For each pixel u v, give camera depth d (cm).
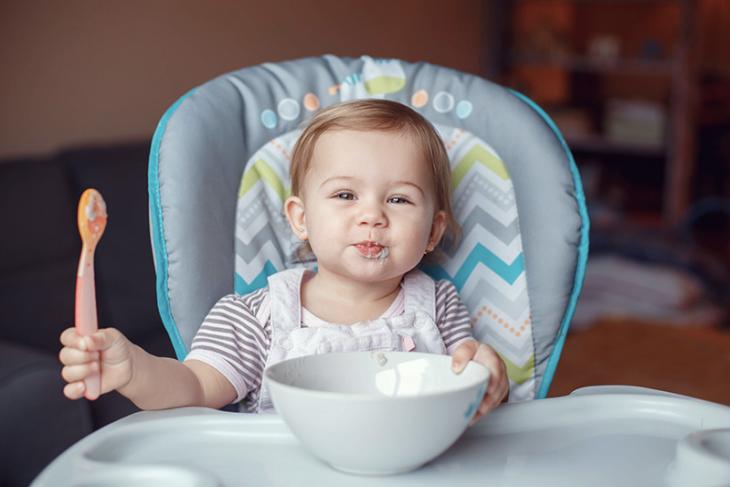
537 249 117
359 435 71
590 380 200
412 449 73
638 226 430
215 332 107
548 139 120
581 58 444
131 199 239
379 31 393
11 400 157
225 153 115
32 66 255
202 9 308
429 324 112
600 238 402
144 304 233
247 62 329
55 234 221
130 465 74
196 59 308
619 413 93
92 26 271
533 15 463
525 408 91
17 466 159
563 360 216
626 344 230
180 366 96
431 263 122
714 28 476
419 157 109
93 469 74
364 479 76
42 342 209
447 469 79
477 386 73
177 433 86
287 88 124
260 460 81
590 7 471
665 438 87
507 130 121
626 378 202
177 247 109
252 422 87
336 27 369
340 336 108
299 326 109
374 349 108
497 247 120
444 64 441
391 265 106
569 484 76
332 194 107
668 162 428
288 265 120
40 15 256
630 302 355
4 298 205
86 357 80
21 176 218
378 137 108
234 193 116
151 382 89
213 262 112
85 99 271
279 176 120
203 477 71
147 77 290
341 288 113
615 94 478
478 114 124
